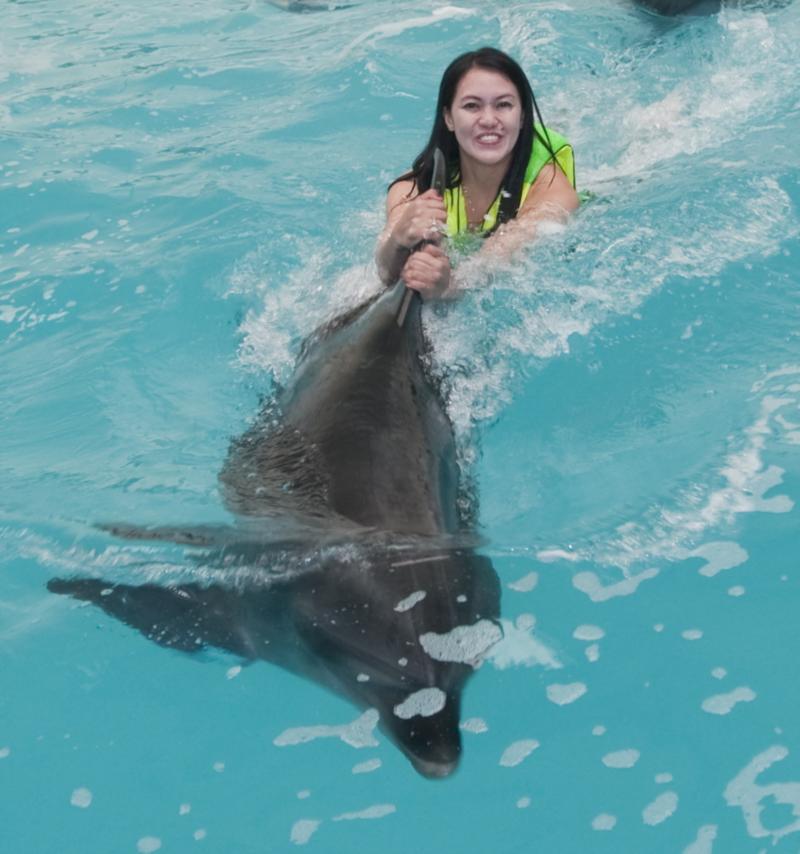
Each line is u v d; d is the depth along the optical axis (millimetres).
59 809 2570
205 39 8453
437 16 8125
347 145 6227
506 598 2943
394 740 2436
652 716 2641
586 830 2406
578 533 3182
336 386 3330
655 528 3195
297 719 2717
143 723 2760
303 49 7934
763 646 2809
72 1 9719
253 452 3447
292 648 2730
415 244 3580
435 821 2453
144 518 3336
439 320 3977
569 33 7441
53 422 4062
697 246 4555
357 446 3125
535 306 4156
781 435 3539
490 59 4359
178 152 6355
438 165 3664
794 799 2432
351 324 3562
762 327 4098
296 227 5242
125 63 7988
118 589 3102
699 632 2850
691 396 3771
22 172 6180
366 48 7609
